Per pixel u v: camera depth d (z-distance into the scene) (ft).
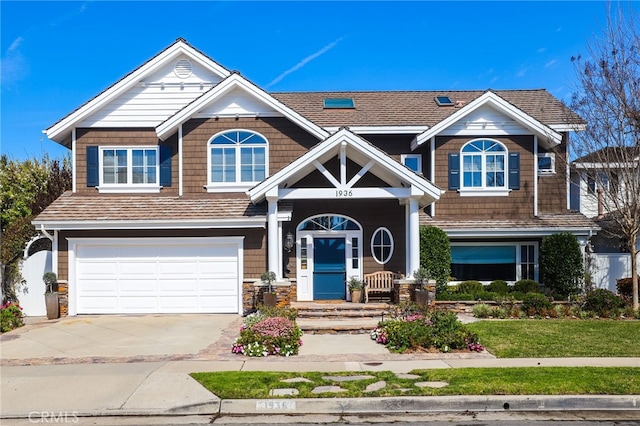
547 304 49.62
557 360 32.50
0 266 50.37
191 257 53.01
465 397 25.05
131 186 57.16
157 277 52.90
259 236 53.06
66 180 78.38
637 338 38.58
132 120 57.72
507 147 60.44
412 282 49.44
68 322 48.34
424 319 38.55
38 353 35.78
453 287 56.65
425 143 62.13
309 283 55.88
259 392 25.77
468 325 43.32
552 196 62.39
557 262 55.52
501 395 25.25
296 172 48.91
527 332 40.60
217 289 52.90
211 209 53.52
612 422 23.26
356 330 42.27
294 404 24.82
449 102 68.64
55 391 26.99
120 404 25.11
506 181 60.34
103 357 34.24
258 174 56.80
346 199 55.88
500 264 61.31
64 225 51.34
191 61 58.54
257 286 49.08
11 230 60.29
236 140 56.75
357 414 24.57
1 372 30.55
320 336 41.16
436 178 60.39
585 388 26.00
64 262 52.54
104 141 57.57
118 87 56.75
